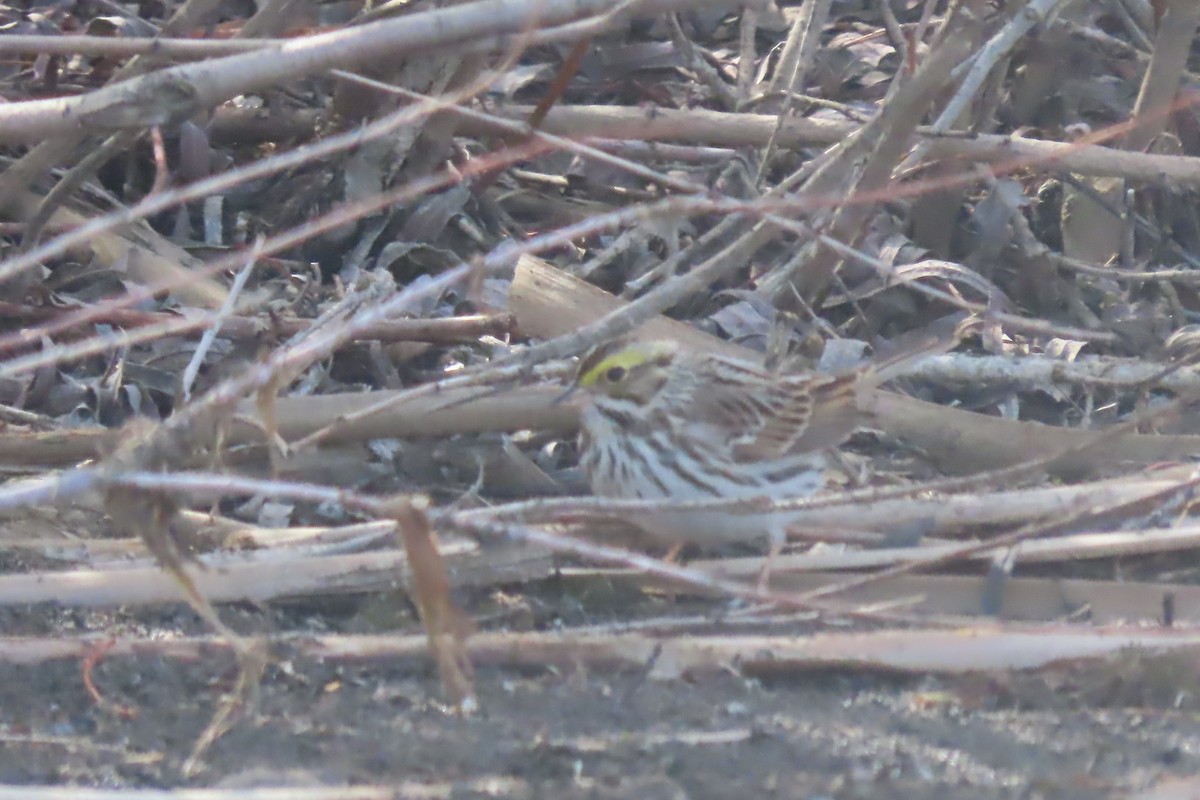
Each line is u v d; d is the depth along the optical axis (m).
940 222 14.89
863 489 10.53
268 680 8.62
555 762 7.46
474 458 11.54
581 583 10.02
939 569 10.54
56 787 7.21
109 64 14.37
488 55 14.16
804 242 13.59
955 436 11.96
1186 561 10.66
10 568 9.73
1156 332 14.43
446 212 14.07
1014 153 14.30
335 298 13.06
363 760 7.52
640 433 10.80
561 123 14.82
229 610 9.59
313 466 11.14
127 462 8.06
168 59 11.45
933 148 14.14
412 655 8.82
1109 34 18.17
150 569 9.46
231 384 8.73
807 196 12.77
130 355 12.55
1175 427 12.69
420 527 7.37
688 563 10.21
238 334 12.49
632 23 17.16
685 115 14.88
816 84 16.64
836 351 12.95
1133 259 15.80
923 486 9.09
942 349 11.92
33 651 8.71
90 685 8.30
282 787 7.22
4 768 7.41
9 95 14.02
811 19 14.86
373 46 9.80
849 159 12.70
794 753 7.60
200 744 7.66
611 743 7.72
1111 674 8.74
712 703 8.38
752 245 11.14
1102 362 12.80
